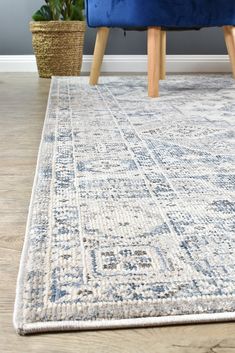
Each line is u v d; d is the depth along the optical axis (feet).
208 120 5.16
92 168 3.48
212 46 10.52
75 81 8.38
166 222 2.57
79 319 1.78
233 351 1.68
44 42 9.09
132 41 10.36
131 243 2.32
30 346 1.69
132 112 5.57
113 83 8.15
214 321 1.82
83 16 9.36
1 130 4.96
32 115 5.73
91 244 2.31
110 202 2.84
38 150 4.20
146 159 3.72
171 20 6.44
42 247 2.27
